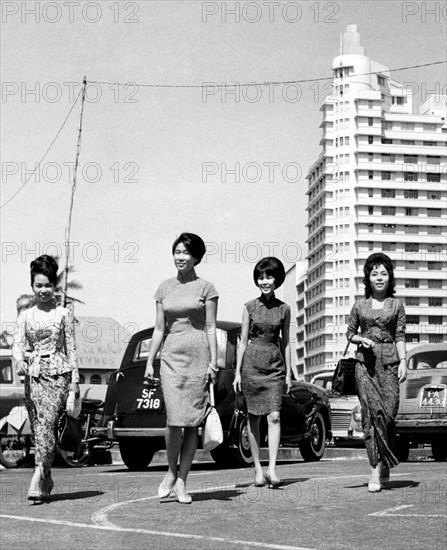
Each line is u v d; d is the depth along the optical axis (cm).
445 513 736
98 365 8988
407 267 15212
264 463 1521
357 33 15538
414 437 1731
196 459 1862
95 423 1689
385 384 891
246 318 966
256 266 967
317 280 15675
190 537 643
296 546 607
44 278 841
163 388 825
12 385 1686
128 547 608
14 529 685
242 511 767
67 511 782
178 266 828
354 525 689
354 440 2255
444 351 1775
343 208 15238
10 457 1662
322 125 15512
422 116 15438
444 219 15325
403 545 608
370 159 15250
